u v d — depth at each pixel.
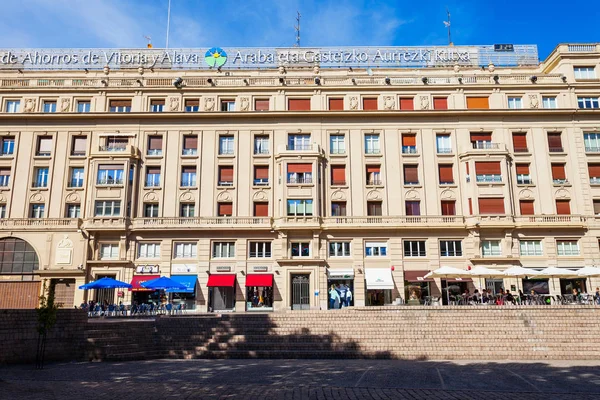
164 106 42.44
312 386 14.48
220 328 23.14
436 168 41.09
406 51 45.59
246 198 40.50
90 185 39.69
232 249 39.66
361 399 12.63
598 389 14.34
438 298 38.22
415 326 22.92
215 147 41.38
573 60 43.16
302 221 39.03
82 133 41.22
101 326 21.98
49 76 43.22
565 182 40.75
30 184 40.16
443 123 41.94
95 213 39.25
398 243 39.38
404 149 41.78
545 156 41.19
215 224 39.31
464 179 40.84
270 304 38.53
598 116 41.88
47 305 18.80
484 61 46.03
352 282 39.00
